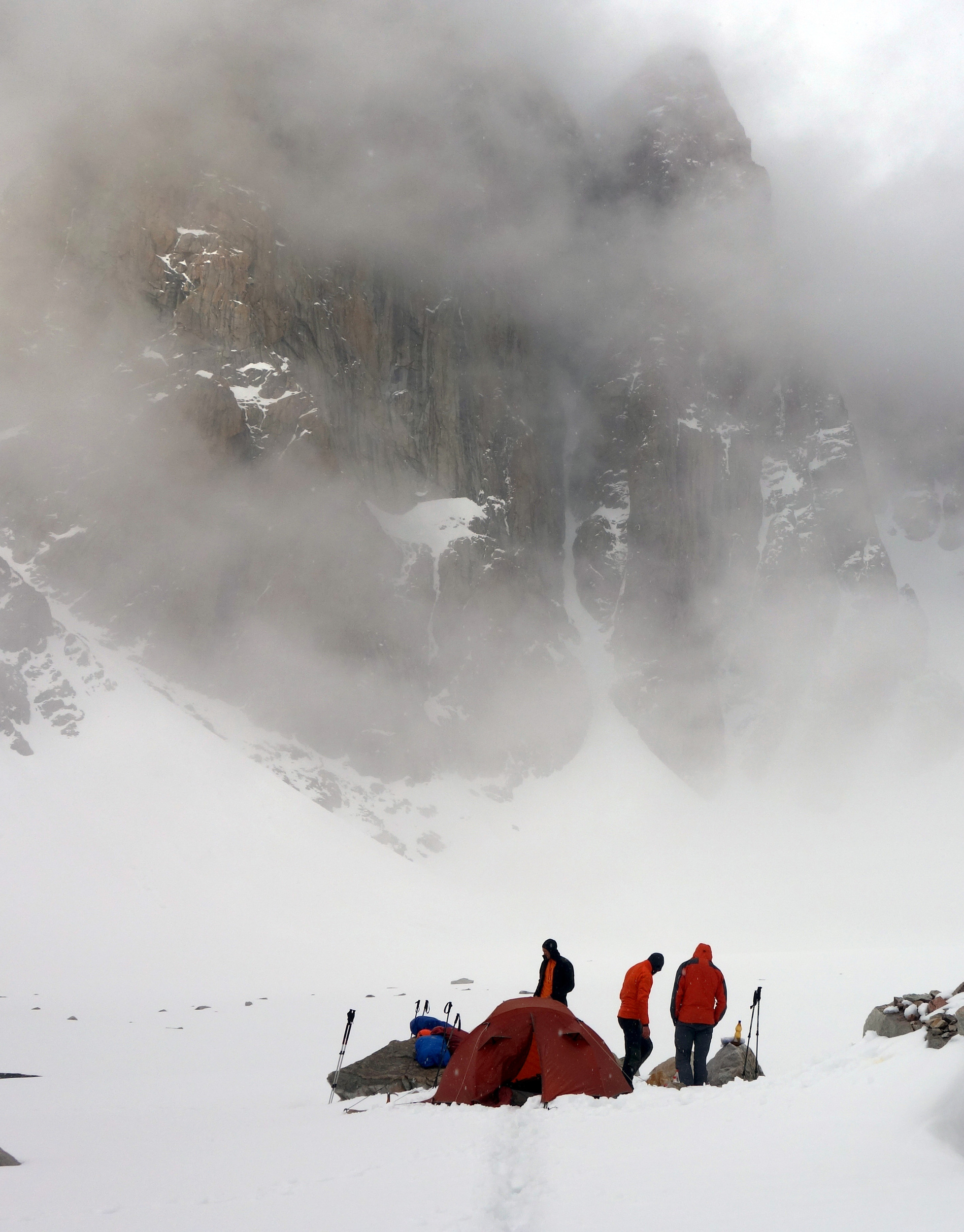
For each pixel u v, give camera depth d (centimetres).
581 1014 2567
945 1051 902
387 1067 1566
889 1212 560
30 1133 1302
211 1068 2142
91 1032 2778
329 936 5381
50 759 6525
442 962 4916
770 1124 866
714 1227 550
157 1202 748
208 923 5256
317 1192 743
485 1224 595
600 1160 781
